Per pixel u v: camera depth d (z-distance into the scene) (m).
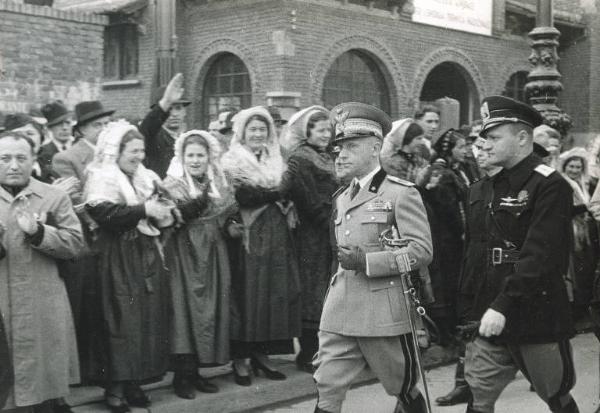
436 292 6.19
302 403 5.48
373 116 3.82
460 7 18.56
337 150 3.96
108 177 4.63
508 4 19.80
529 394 5.75
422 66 17.78
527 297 3.48
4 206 4.00
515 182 3.67
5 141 3.99
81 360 4.70
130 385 4.79
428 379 6.13
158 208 4.70
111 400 4.70
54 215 4.11
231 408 5.19
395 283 3.71
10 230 3.98
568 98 21.03
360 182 3.85
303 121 5.62
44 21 11.75
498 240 3.70
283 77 15.13
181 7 16.91
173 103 5.93
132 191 4.68
